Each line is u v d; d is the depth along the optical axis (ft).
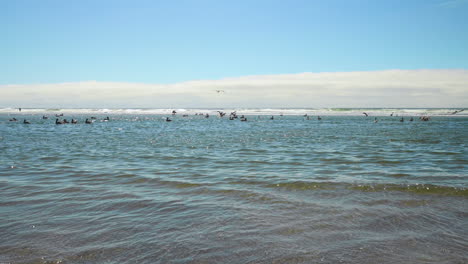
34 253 19.99
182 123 240.73
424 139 103.71
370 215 26.50
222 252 20.04
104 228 23.94
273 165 52.90
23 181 39.45
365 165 52.39
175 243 21.35
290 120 289.33
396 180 39.37
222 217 26.18
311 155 65.57
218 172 46.14
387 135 121.19
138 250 20.38
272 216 26.40
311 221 25.22
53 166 50.96
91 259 19.30
